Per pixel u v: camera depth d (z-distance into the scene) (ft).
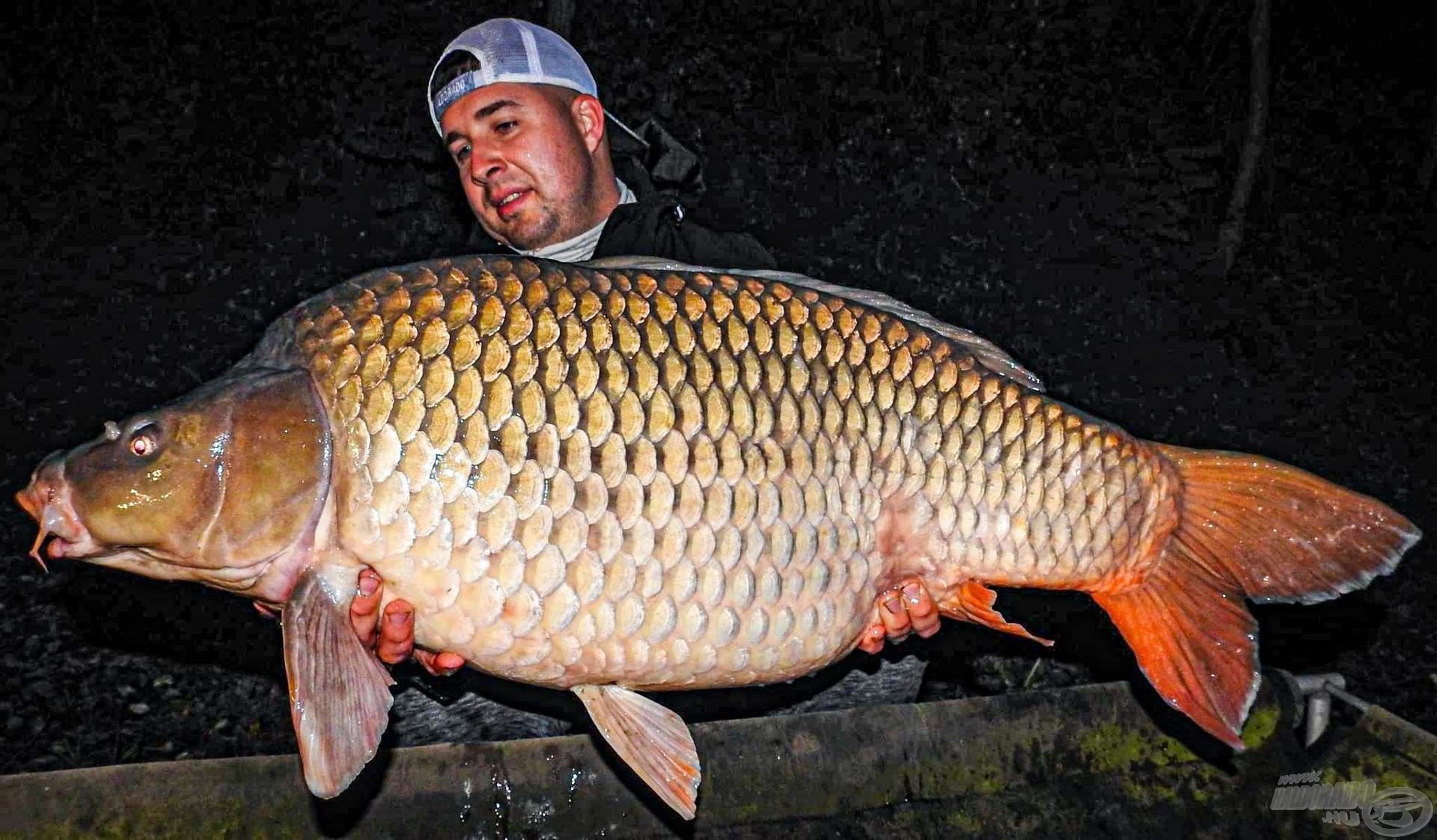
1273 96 15.30
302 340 2.90
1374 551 3.41
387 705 2.85
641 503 2.88
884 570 3.17
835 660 3.20
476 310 2.88
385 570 2.85
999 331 10.90
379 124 10.58
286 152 10.60
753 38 12.95
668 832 3.80
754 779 3.92
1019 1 13.48
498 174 3.96
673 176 4.57
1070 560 3.34
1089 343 10.96
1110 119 13.34
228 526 2.86
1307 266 13.15
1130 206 12.47
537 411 2.84
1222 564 3.46
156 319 9.09
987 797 4.08
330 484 2.85
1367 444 10.14
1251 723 4.27
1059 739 4.21
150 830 3.45
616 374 2.89
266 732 5.78
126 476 2.85
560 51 4.04
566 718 4.43
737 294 3.06
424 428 2.83
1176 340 11.26
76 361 8.57
